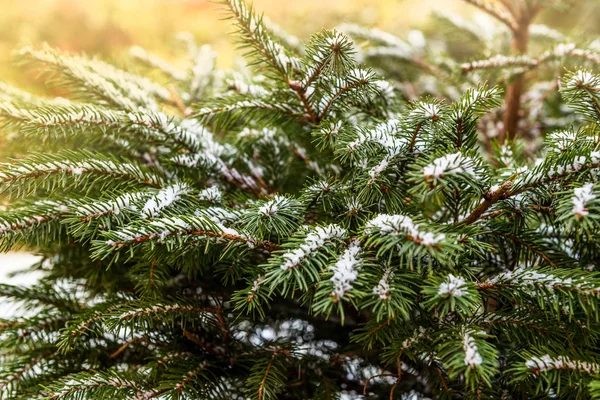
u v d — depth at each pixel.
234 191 1.02
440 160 0.80
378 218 0.83
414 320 0.89
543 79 1.38
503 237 0.92
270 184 1.07
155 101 1.09
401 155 0.88
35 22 2.54
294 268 0.81
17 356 1.01
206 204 0.94
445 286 0.80
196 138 1.02
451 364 0.79
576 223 0.79
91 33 2.61
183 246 0.86
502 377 0.91
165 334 0.99
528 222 0.91
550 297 0.83
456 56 2.23
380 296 0.80
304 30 2.08
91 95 1.03
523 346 0.90
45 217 0.90
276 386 0.91
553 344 0.85
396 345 0.86
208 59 1.30
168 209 0.89
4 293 1.03
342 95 0.93
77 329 0.91
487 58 1.14
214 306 1.00
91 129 0.96
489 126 1.49
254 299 0.84
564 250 0.96
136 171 0.94
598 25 1.72
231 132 1.05
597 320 0.81
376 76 0.91
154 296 0.93
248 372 0.98
